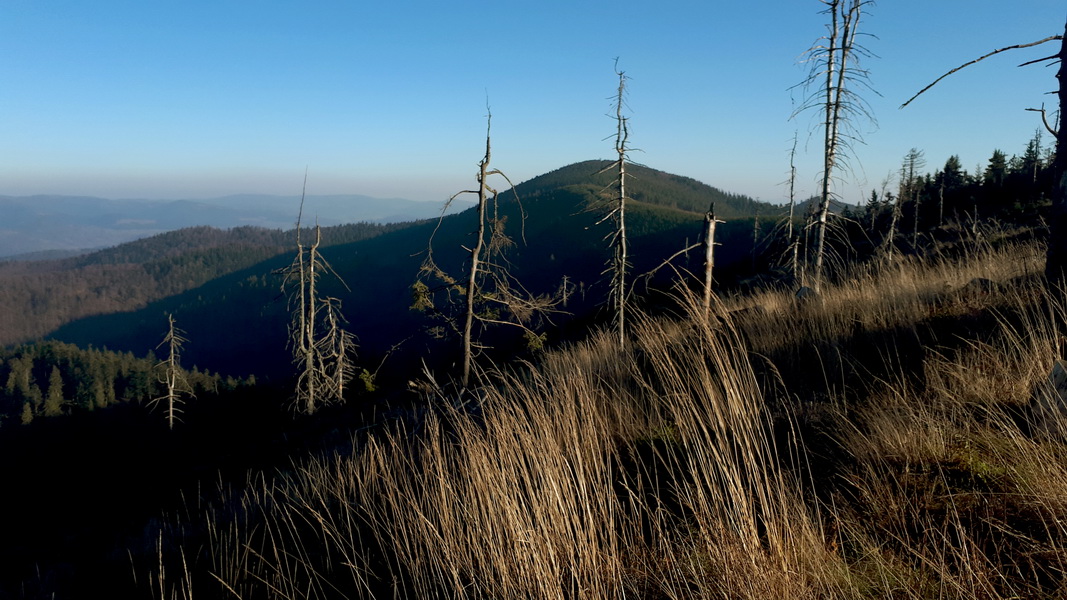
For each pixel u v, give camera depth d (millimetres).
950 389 3195
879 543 2178
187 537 4852
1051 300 3580
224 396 34938
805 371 4180
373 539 3631
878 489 2426
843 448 2895
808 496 2598
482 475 2900
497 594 2572
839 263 8070
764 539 2309
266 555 3848
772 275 14133
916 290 5238
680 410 3041
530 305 10211
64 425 33750
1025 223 10281
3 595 4500
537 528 2566
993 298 4414
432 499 3227
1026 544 1962
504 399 3430
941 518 2203
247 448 14477
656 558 2455
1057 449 2328
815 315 5195
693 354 3400
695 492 2674
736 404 2547
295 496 4930
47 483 16359
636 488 3068
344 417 14812
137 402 38562
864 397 3488
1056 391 2535
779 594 1971
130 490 11633
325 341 20047
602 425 3344
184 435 26688
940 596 1780
